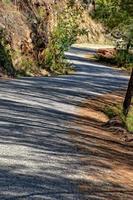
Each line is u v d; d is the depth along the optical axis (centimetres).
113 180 860
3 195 662
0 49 2569
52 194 704
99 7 1942
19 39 2864
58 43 3491
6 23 2803
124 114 2002
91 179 834
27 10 3175
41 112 1510
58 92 2184
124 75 4162
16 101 1645
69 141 1130
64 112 1638
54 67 3331
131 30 1959
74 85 2641
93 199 723
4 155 873
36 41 3092
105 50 5491
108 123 1529
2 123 1184
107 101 2266
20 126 1190
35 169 820
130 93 1992
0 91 1833
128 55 4403
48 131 1200
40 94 1984
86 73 3694
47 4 3544
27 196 673
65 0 4000
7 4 2959
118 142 1298
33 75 2862
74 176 828
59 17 3703
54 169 846
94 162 966
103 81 3241
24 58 2869
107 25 1973
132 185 858
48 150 985
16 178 748
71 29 3747
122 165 1006
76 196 720
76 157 977
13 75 2578
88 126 1448
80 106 1906
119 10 1894
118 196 770
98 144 1182
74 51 5912
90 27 7875
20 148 952
